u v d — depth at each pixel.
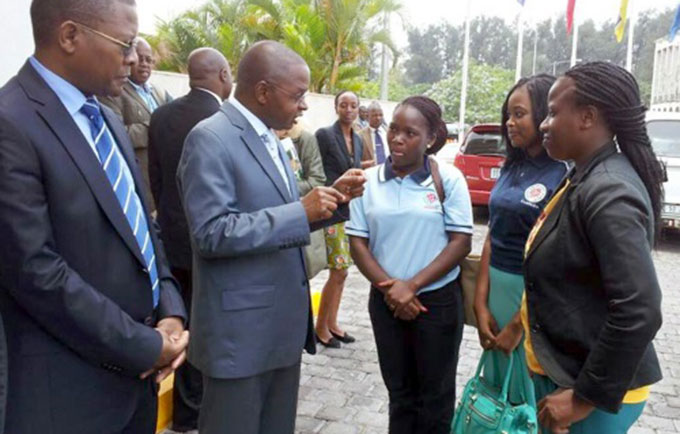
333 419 3.36
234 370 1.94
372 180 2.63
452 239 2.52
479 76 30.64
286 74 1.95
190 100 3.01
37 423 1.54
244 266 1.94
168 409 3.21
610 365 1.51
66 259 1.54
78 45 1.54
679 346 4.65
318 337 4.47
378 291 2.64
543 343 1.76
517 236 2.33
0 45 3.16
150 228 1.90
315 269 3.76
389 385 2.68
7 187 1.41
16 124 1.44
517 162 2.43
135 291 1.69
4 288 1.51
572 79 1.68
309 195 1.92
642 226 1.52
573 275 1.66
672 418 3.49
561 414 1.62
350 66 17.62
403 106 2.51
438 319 2.54
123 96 3.78
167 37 16.22
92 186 1.56
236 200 1.93
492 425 2.07
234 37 16.23
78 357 1.58
